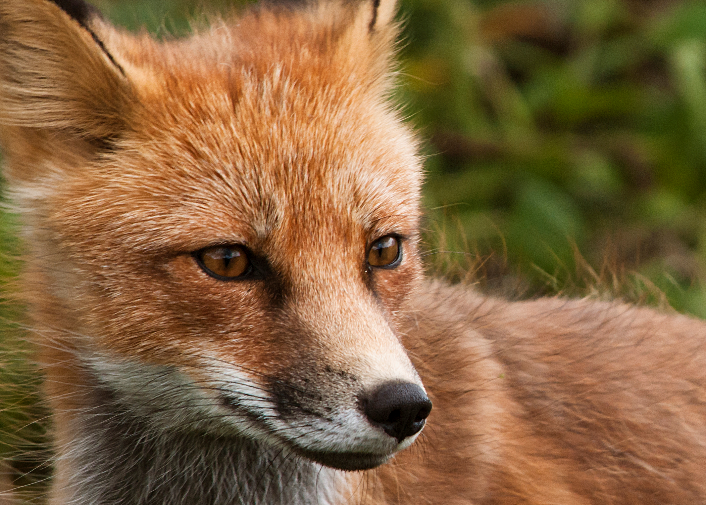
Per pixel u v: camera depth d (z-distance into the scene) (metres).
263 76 5.89
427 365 6.76
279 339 5.33
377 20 6.58
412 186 6.20
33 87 5.78
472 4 15.80
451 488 6.70
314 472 6.52
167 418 5.86
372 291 5.69
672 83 15.41
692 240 13.66
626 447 7.36
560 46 15.73
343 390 5.14
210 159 5.54
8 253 6.66
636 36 15.47
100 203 5.54
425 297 7.33
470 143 13.93
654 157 14.38
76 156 5.75
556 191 13.63
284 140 5.59
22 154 5.89
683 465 7.42
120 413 6.09
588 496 7.23
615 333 7.81
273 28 6.72
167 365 5.51
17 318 6.66
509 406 7.16
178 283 5.38
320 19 6.78
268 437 5.41
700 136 14.09
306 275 5.42
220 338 5.39
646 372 7.57
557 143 14.19
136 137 5.67
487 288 8.82
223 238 5.38
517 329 7.61
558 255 12.50
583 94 14.66
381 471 6.58
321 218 5.52
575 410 7.34
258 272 5.44
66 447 6.39
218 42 6.52
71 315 5.75
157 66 5.89
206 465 6.44
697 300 10.88
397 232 5.90
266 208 5.44
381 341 5.29
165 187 5.49
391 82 6.85
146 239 5.42
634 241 13.50
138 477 6.43
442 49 14.18
